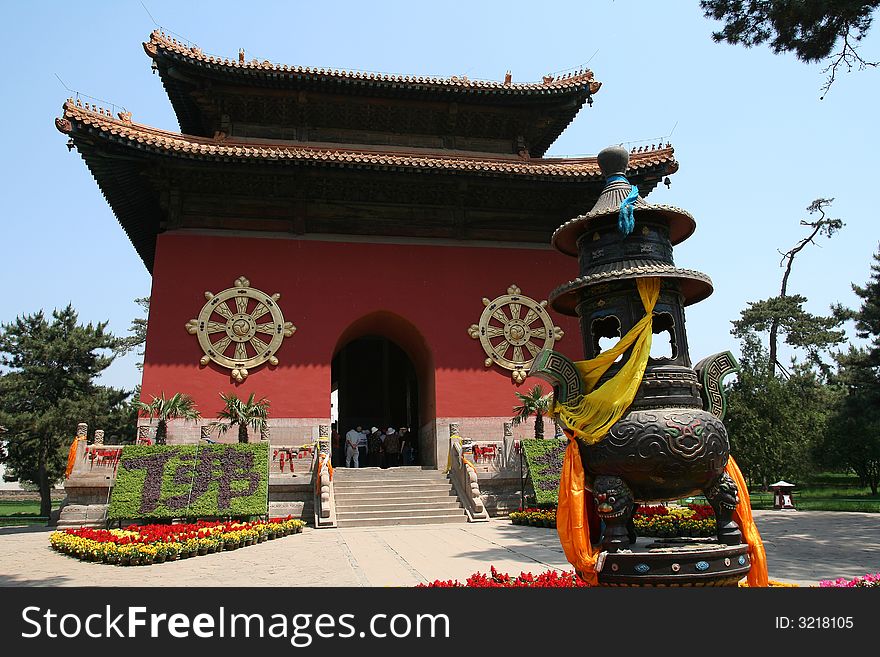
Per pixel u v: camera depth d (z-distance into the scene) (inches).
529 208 1154.0
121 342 2134.6
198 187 1044.5
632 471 247.9
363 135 1190.3
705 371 277.6
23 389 1911.9
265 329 1010.1
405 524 813.9
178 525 683.4
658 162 1026.1
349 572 461.1
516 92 1149.1
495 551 552.4
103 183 1038.4
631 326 270.5
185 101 1168.2
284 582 426.0
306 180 1049.5
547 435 1054.4
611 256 282.2
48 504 1852.9
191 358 978.1
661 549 253.1
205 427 923.4
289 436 976.9
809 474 1505.9
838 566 447.8
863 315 1529.3
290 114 1155.3
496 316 1092.5
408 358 1429.6
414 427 1396.4
